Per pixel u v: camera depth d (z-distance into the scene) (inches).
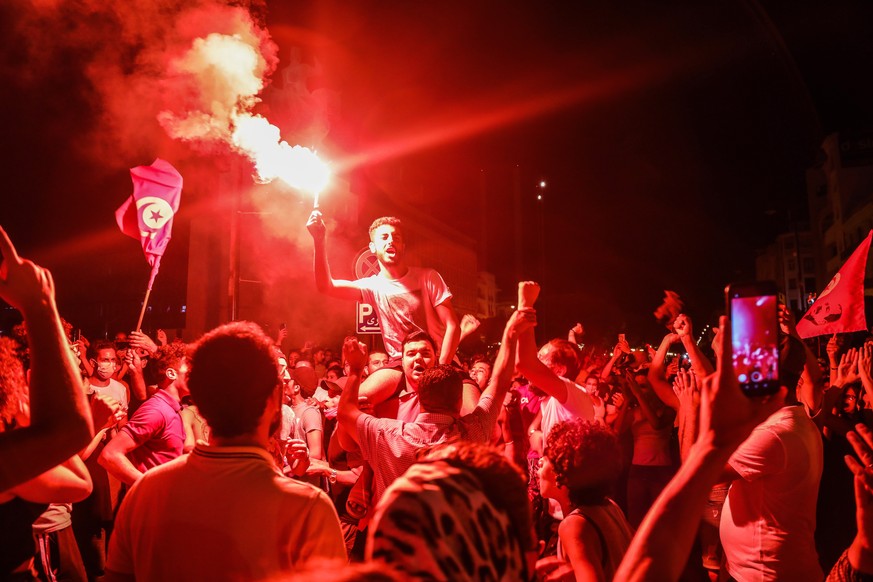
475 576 46.7
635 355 312.0
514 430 252.5
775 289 63.8
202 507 85.5
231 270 469.1
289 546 84.7
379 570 41.7
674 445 315.6
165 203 236.4
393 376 167.6
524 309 140.1
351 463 192.7
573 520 111.2
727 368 58.0
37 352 72.6
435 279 179.9
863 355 147.0
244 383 89.3
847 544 207.3
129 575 93.3
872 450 79.5
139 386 272.8
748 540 137.3
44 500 99.9
